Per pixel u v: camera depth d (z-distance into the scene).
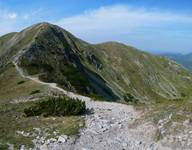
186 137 19.69
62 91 50.69
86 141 21.27
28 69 86.69
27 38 124.88
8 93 53.53
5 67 92.56
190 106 25.05
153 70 199.00
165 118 23.20
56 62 103.62
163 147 19.38
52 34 127.12
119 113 30.33
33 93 48.56
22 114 30.52
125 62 192.25
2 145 20.17
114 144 20.50
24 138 21.91
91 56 159.88
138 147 19.81
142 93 173.12
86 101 41.97
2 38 163.88
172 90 190.50
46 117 28.67
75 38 166.62
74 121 26.06
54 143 20.95
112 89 130.00
